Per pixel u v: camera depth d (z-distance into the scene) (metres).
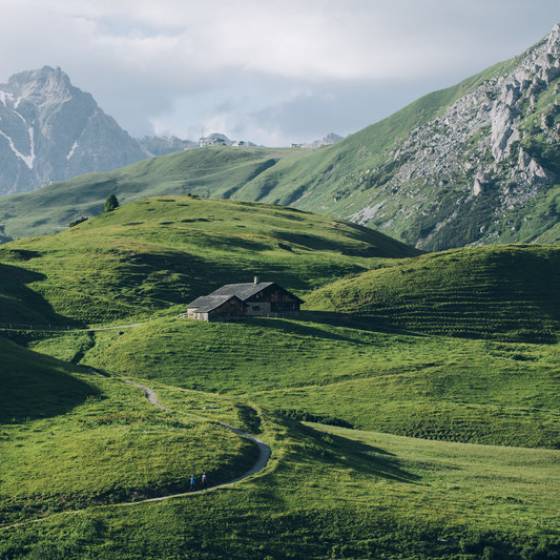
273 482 83.75
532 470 105.50
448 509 82.38
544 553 76.00
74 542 70.81
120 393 118.00
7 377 114.75
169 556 70.50
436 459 106.56
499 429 125.12
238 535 74.31
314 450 97.12
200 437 93.94
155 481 81.38
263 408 120.00
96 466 84.06
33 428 96.88
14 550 69.56
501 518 81.81
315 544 74.69
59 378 120.25
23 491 78.81
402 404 136.75
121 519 74.56
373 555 74.00
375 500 82.25
